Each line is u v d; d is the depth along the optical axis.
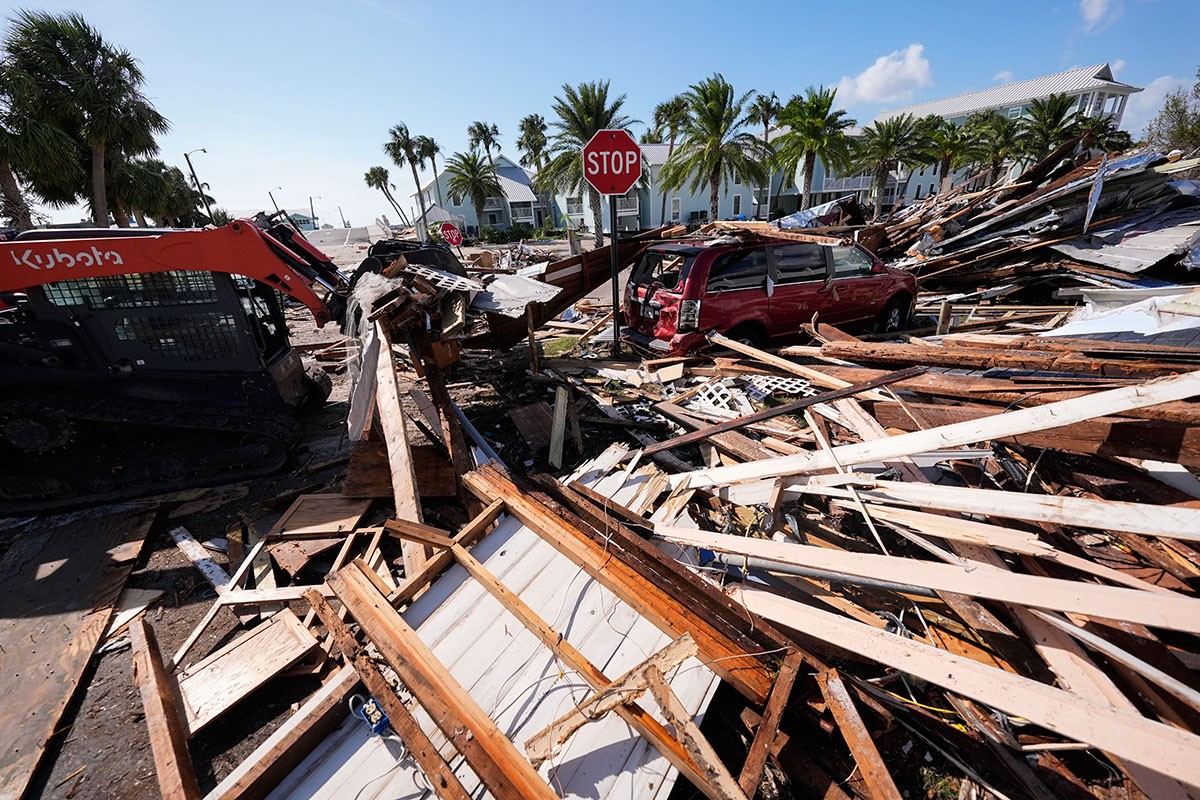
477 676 2.28
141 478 4.49
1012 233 9.96
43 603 3.26
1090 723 1.73
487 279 6.78
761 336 6.69
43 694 2.64
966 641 2.62
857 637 2.36
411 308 4.70
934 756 2.19
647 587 2.58
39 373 4.01
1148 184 8.87
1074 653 2.17
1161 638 2.37
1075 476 3.03
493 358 8.30
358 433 3.81
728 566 3.14
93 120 17.69
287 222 5.91
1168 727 1.64
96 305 4.11
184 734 2.35
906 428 3.85
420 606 2.60
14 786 2.22
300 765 2.08
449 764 2.02
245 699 2.65
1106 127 30.58
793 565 2.85
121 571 3.55
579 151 26.52
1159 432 2.41
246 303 5.06
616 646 2.38
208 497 4.50
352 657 2.18
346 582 2.58
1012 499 2.54
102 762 2.36
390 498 4.09
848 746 2.02
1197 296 4.50
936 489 2.88
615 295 7.01
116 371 4.26
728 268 6.20
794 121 28.12
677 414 5.27
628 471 4.28
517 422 5.46
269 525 3.97
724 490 3.83
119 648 2.97
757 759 1.88
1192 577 2.48
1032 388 3.32
